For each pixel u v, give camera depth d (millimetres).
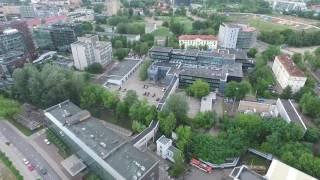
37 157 165625
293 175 129250
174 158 151000
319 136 171500
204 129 188375
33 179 149000
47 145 176500
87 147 144375
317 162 140125
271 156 161000
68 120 165375
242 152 161625
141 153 142750
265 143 159125
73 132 157000
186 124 191000
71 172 148375
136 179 124562
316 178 139500
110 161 135125
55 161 162625
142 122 189000
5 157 162375
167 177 150250
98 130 160375
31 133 189250
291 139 164125
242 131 167250
